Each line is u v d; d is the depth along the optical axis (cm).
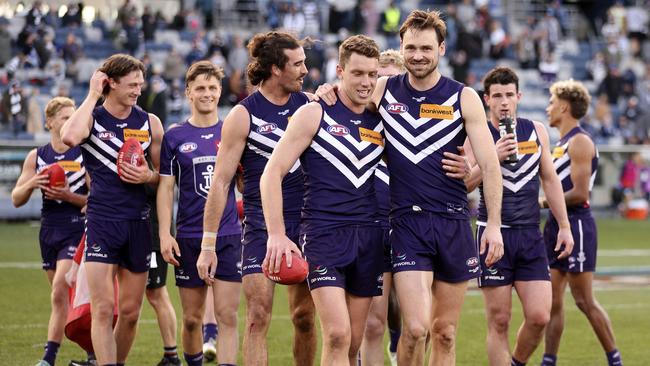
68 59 3466
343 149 870
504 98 1076
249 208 984
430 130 892
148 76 3253
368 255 877
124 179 1015
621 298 1877
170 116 3450
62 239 1177
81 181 1209
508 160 1010
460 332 1470
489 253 880
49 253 1193
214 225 962
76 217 1182
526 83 4262
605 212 3628
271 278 849
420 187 894
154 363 1212
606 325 1199
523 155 1067
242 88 3453
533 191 1063
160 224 1049
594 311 1202
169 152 1067
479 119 895
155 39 3838
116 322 1052
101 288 1010
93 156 1032
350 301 887
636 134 4097
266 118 973
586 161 1195
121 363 1054
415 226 892
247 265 974
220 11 4138
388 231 950
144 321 1502
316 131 869
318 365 1216
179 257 1076
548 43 4409
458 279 903
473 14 4475
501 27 4544
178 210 1090
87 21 3844
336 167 870
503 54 4303
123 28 3653
